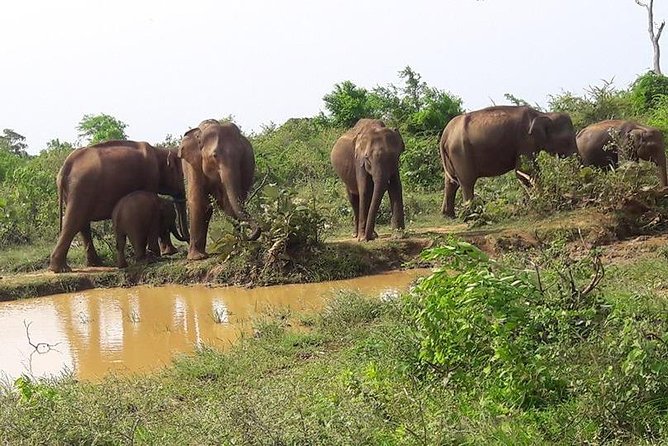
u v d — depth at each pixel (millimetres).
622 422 5164
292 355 8055
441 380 6125
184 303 11633
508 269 6855
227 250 12898
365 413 5402
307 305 10648
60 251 14258
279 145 26156
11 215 18062
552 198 13750
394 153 14164
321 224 13062
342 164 15398
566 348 5895
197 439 5254
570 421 5199
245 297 11680
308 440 5086
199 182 14031
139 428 5723
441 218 17203
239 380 7336
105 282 13531
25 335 10156
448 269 6691
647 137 16516
